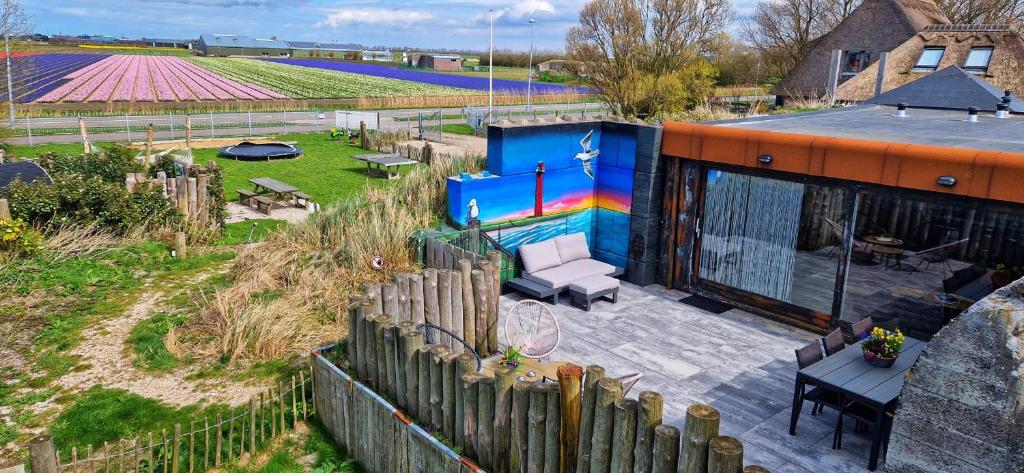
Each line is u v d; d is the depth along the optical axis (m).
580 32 43.25
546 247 10.62
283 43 180.50
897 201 8.33
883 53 22.53
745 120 12.60
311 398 7.72
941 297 8.16
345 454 6.91
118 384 8.06
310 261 11.21
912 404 4.99
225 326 9.30
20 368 8.38
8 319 9.54
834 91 26.22
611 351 8.58
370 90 65.88
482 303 8.17
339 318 9.59
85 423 7.19
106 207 13.23
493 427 5.48
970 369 4.62
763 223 9.72
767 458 6.21
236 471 6.53
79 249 12.10
